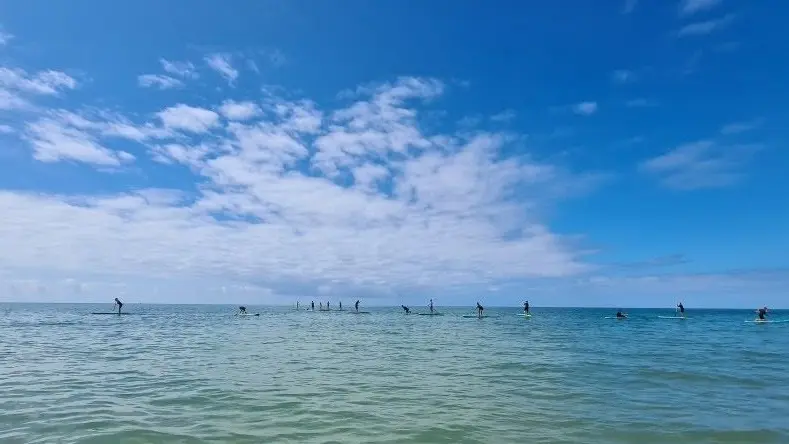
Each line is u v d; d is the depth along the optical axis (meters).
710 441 10.51
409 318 87.94
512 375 19.50
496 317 96.69
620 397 15.08
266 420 11.99
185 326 55.88
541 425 11.68
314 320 77.06
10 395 14.96
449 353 27.91
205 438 10.41
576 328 56.66
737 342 36.12
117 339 36.56
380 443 10.19
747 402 14.38
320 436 10.66
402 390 16.11
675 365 22.53
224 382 17.42
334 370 20.72
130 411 12.86
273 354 26.88
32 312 112.81
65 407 13.30
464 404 13.97
